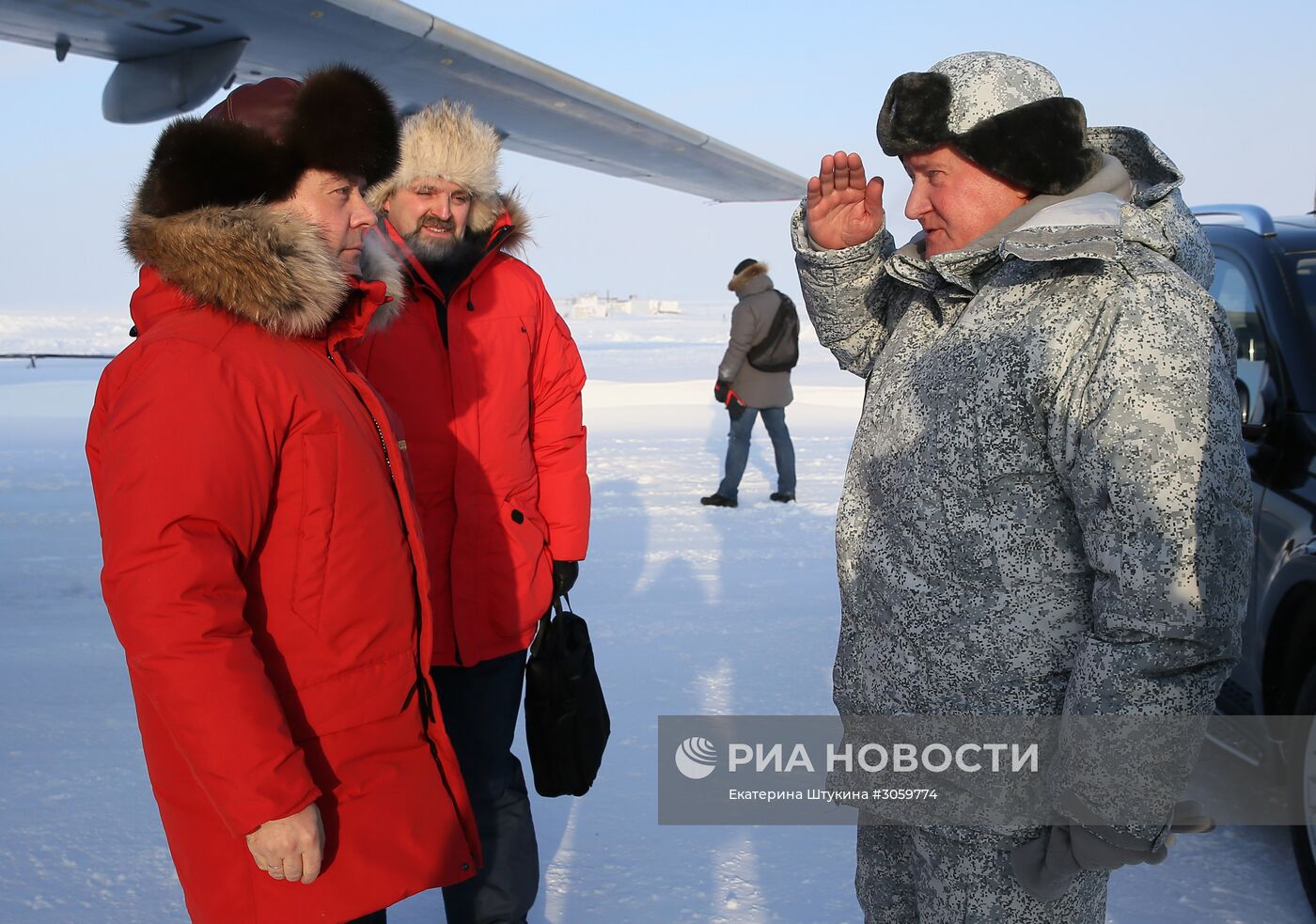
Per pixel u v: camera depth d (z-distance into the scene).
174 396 1.43
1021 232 1.49
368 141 1.66
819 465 9.33
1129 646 1.42
